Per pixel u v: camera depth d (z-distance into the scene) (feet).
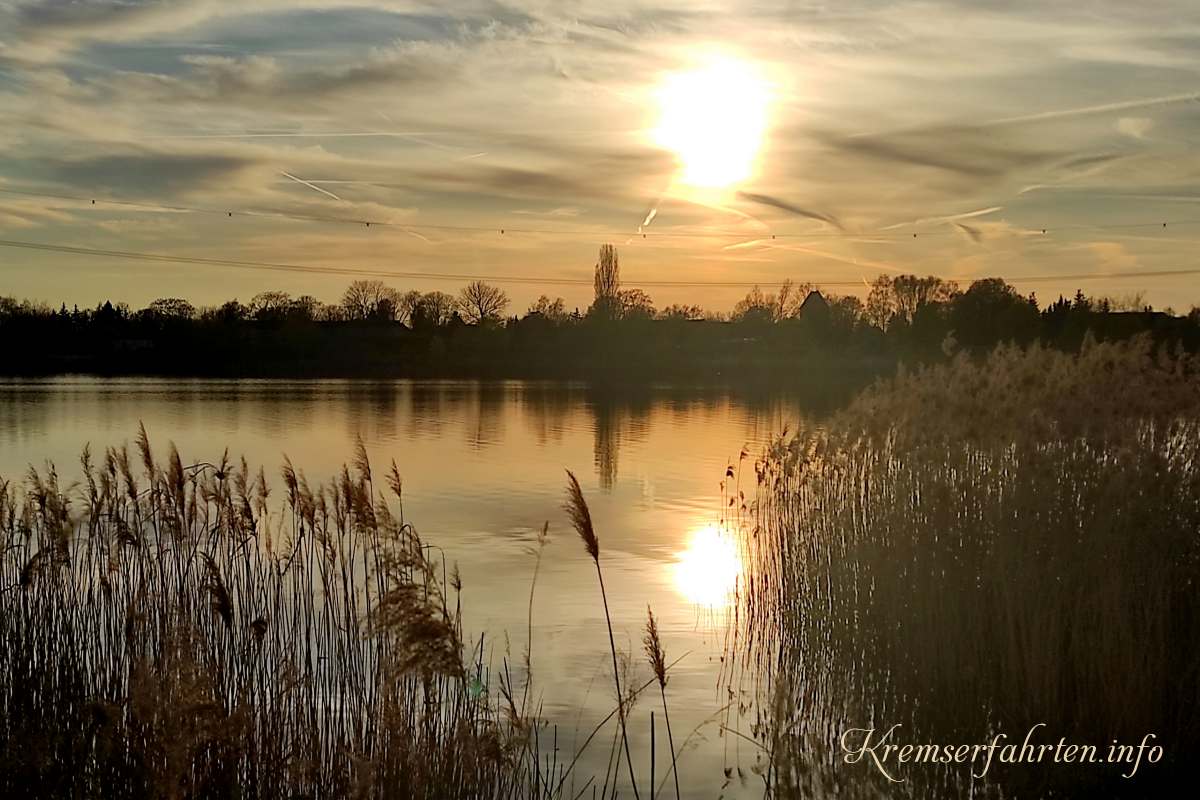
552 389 255.70
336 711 29.07
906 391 41.78
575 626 41.52
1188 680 28.48
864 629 35.73
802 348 331.77
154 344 340.59
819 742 30.04
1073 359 37.06
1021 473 34.37
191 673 23.57
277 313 380.78
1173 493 31.81
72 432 124.36
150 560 36.14
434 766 24.00
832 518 42.65
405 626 20.68
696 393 234.99
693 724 31.55
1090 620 29.40
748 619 42.57
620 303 352.69
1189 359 35.42
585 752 29.09
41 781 25.94
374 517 29.07
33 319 336.49
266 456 100.27
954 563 33.96
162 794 22.56
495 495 78.07
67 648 31.24
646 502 75.31
